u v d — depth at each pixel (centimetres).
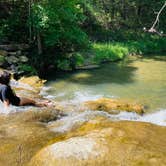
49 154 609
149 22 3622
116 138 648
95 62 2275
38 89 1499
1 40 2019
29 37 2117
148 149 614
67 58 2153
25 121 875
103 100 1194
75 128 816
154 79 1825
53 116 940
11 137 752
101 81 1773
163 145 651
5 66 1734
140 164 572
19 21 2159
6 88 920
